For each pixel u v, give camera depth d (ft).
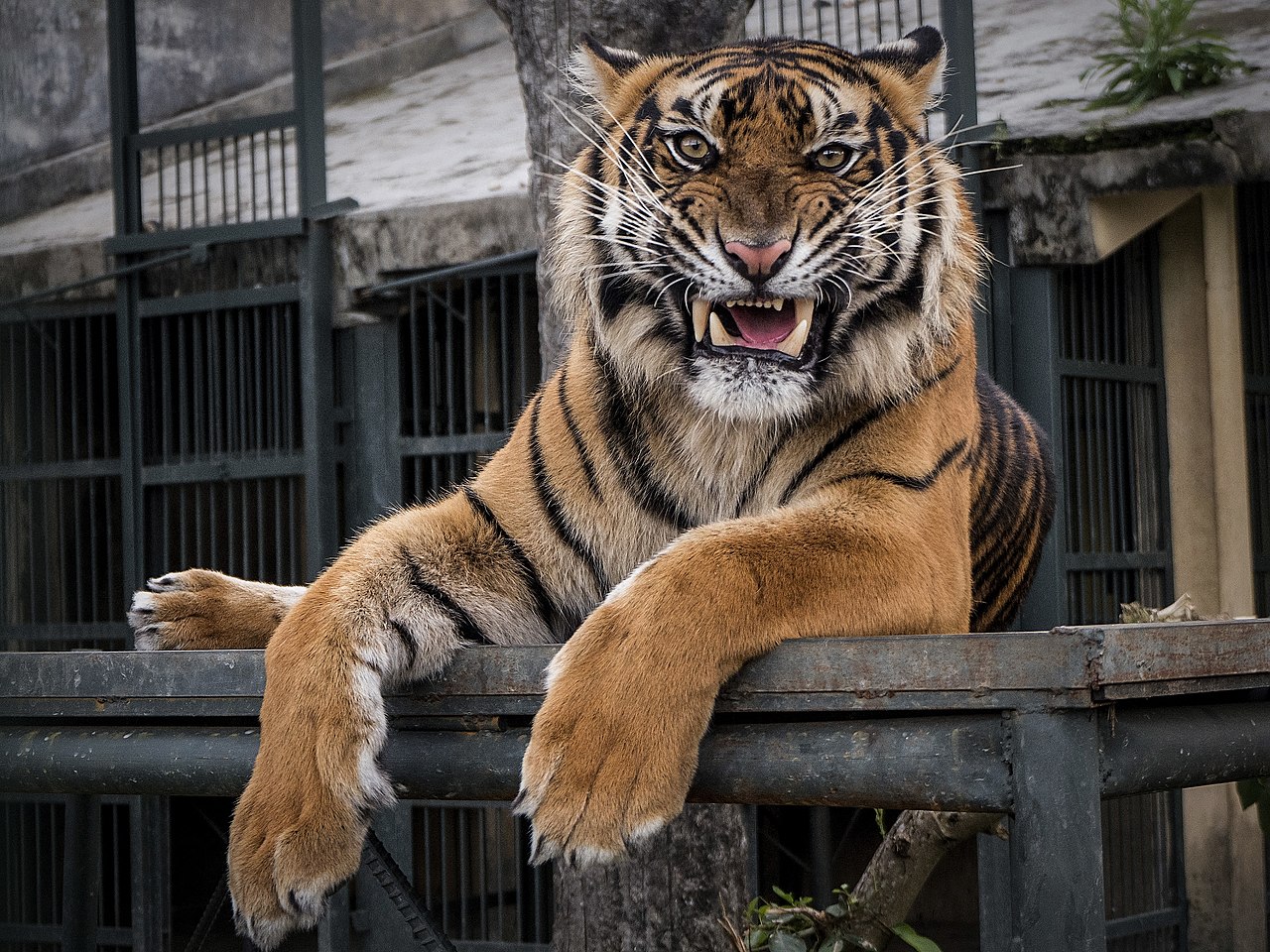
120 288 28.96
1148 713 8.55
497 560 10.97
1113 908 26.73
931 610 9.80
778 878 29.12
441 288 28.37
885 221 10.70
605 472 11.03
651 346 10.93
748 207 10.32
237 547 30.58
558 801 8.12
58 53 38.19
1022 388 24.99
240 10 42.70
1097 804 7.62
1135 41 28.02
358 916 27.14
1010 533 14.52
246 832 8.87
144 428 29.55
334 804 8.79
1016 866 7.67
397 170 34.12
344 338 28.50
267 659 9.50
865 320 10.73
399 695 9.34
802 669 8.36
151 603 11.79
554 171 16.15
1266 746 9.27
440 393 29.53
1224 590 27.45
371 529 10.90
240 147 39.01
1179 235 27.78
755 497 10.91
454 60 46.52
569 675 8.49
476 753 9.05
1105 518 26.48
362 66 44.78
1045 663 7.59
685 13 16.01
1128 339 27.40
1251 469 28.81
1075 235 24.44
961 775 7.84
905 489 10.27
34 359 31.04
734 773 8.45
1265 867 28.09
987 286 24.25
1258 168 23.61
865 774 8.08
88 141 38.91
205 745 9.82
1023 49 31.78
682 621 8.52
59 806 29.12
